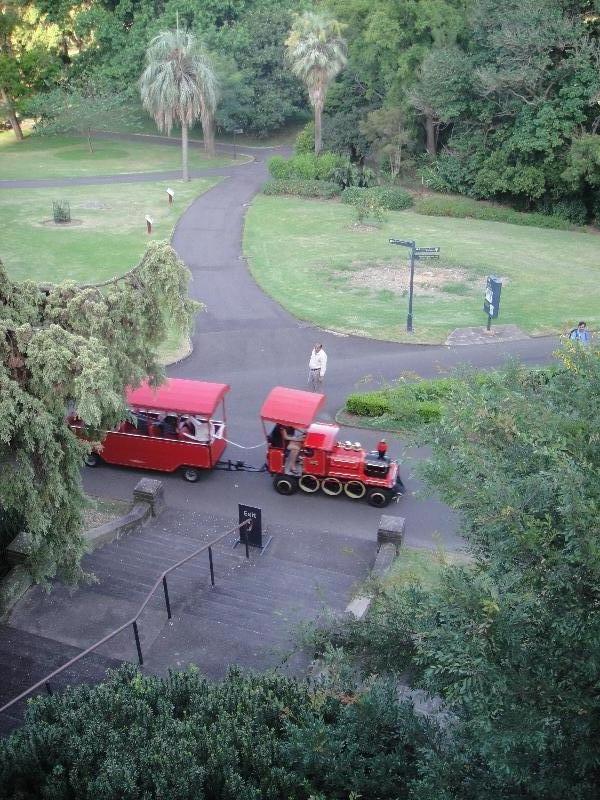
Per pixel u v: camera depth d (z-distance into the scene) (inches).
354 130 2485.2
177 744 351.9
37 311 519.8
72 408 614.5
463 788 275.0
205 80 2258.9
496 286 1186.0
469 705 261.9
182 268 572.4
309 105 3029.0
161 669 497.4
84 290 529.3
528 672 256.7
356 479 756.0
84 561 626.8
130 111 3016.7
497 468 298.7
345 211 2144.4
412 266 1182.3
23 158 2736.2
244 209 2107.5
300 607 568.1
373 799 309.3
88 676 488.4
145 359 605.3
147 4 2940.5
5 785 347.6
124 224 1886.1
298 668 498.3
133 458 801.6
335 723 347.6
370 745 317.1
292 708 376.8
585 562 246.8
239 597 587.8
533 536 254.7
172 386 783.1
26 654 508.4
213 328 1229.1
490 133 2247.8
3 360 464.8
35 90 2987.2
